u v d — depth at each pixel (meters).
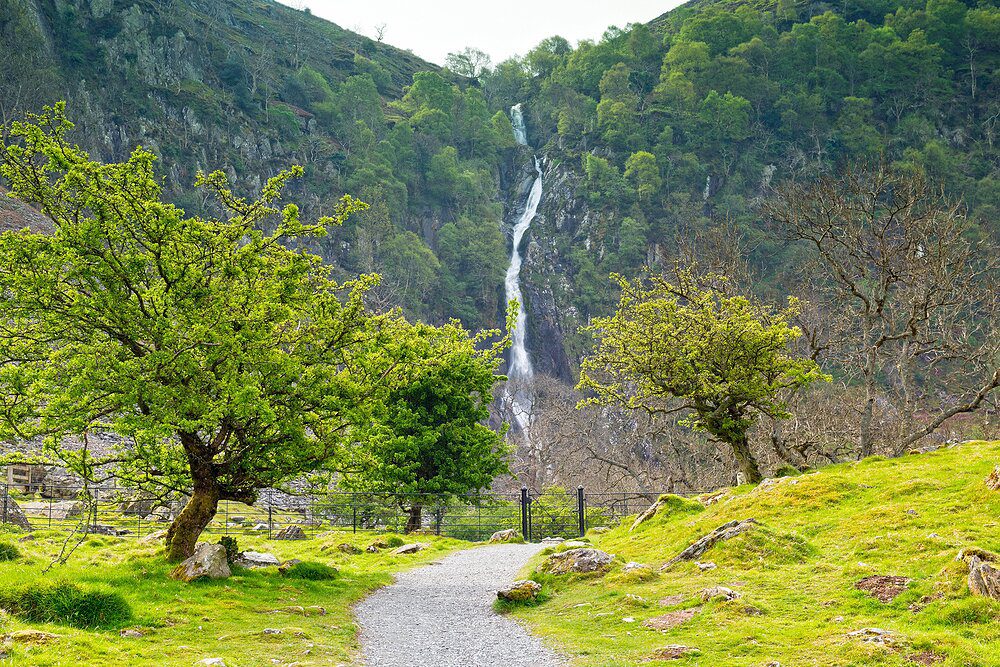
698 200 172.75
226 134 143.25
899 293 45.56
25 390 17.88
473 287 148.50
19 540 24.97
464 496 39.25
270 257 21.25
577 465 70.25
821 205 41.91
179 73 145.88
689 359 33.38
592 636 14.77
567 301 149.50
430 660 13.39
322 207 143.50
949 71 188.75
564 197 174.88
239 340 18.67
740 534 19.81
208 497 20.22
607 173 174.00
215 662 11.61
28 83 105.88
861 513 21.14
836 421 45.97
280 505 44.38
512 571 24.06
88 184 18.42
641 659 12.92
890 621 13.88
